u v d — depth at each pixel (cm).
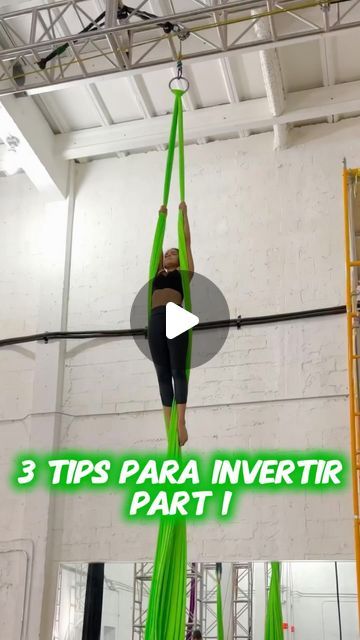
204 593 602
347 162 719
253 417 648
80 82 606
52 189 771
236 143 762
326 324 662
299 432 632
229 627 584
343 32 558
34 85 611
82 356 719
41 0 634
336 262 683
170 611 438
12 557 657
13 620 632
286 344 664
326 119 739
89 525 655
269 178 735
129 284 736
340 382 638
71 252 768
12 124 695
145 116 762
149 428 674
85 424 692
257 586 592
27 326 749
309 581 581
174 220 751
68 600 634
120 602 621
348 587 571
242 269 705
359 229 597
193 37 679
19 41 686
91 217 779
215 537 618
